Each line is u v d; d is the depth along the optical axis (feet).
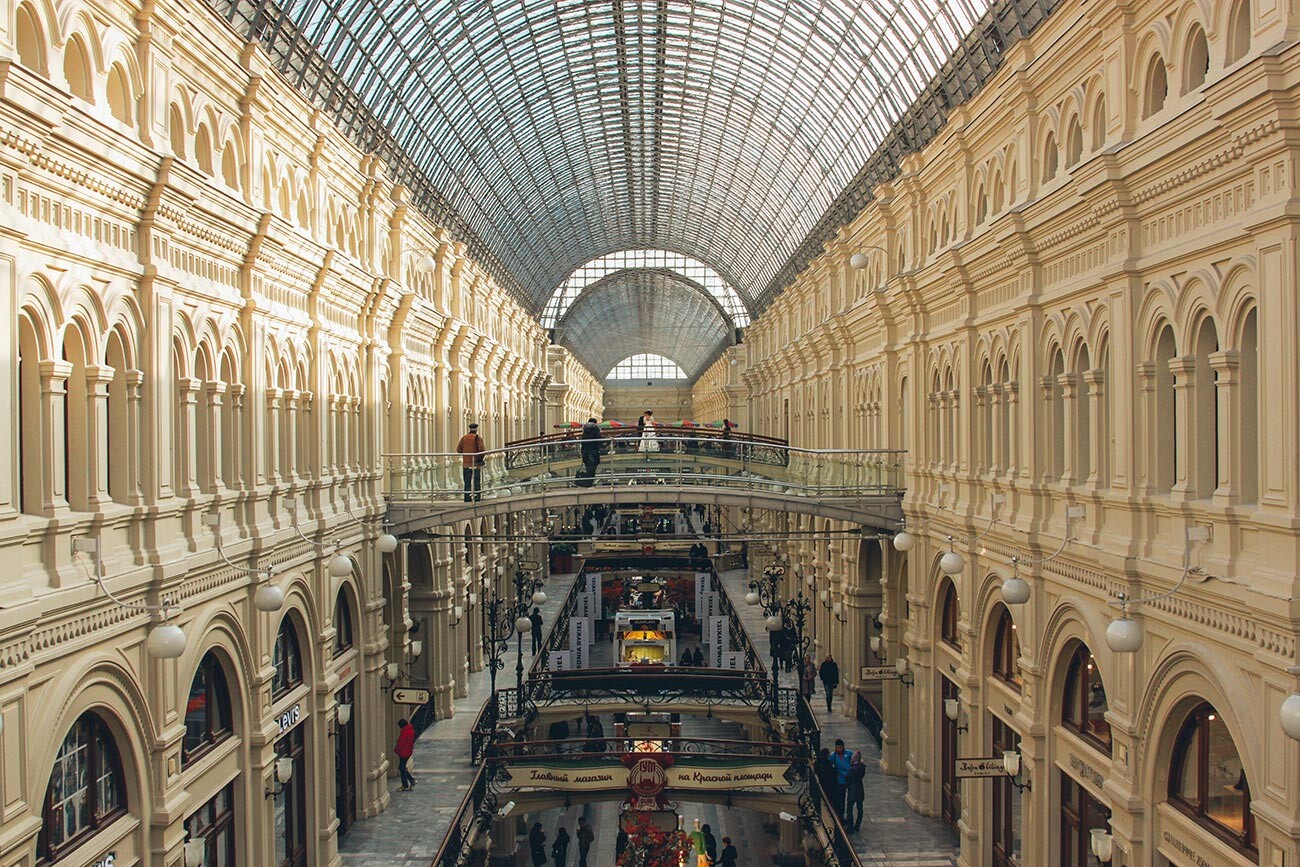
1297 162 33.99
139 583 43.75
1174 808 43.86
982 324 69.05
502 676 128.88
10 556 35.81
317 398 71.05
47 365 38.70
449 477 91.86
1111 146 46.39
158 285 46.34
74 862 39.40
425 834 76.95
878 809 81.00
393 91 114.83
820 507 90.68
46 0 37.88
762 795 79.36
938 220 81.76
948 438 78.28
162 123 46.80
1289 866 34.27
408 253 104.68
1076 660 55.52
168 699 46.91
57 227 38.73
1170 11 43.88
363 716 80.53
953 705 72.28
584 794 79.25
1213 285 39.99
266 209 59.26
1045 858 57.21
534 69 152.25
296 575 65.26
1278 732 35.32
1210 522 40.81
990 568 66.85
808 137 159.63
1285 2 34.17
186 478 49.67
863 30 113.19
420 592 107.96
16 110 33.91
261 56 59.67
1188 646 41.37
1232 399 39.32
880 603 105.19
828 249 129.70
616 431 128.06
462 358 131.34
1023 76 59.77
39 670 37.17
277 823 63.87
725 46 147.13
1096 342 51.60
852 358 115.55
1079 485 54.24
